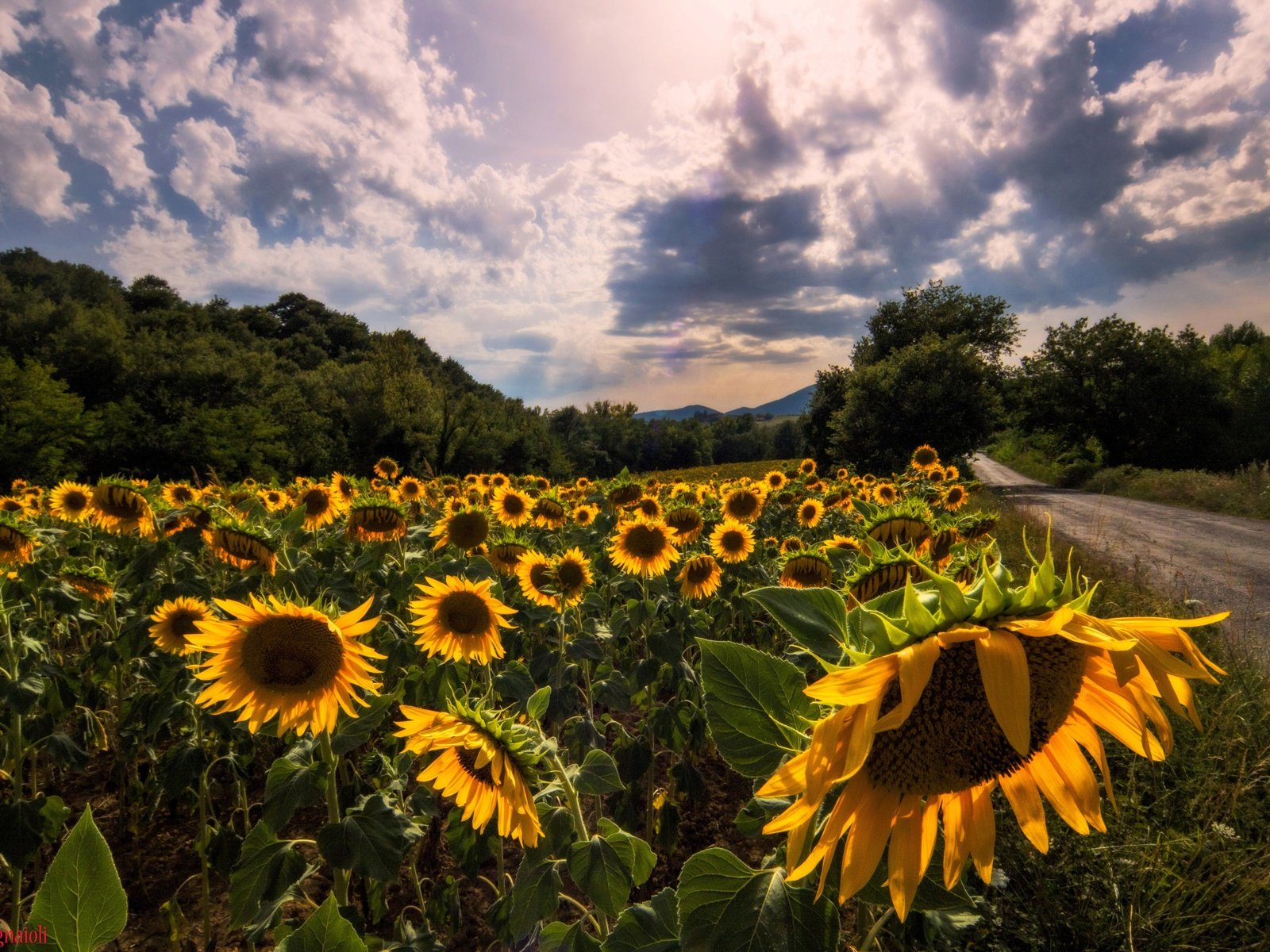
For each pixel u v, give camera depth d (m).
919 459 11.91
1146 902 2.94
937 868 1.17
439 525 4.82
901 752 0.97
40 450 35.03
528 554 4.17
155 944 3.08
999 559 0.99
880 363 47.88
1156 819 3.54
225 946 3.07
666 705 3.59
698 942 1.08
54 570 4.49
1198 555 13.45
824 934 1.08
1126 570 10.08
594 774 2.16
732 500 6.53
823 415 57.16
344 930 0.78
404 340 62.50
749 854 3.71
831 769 0.88
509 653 4.38
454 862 3.56
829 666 0.92
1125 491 30.06
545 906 1.89
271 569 3.72
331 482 7.00
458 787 1.77
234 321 99.12
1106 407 51.31
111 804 4.08
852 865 0.99
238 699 2.00
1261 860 3.07
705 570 4.70
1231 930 2.87
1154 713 1.00
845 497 7.93
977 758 0.97
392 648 3.70
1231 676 5.10
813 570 3.63
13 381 36.19
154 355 53.66
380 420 56.34
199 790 3.25
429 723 1.69
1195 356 50.78
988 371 46.12
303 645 1.99
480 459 61.09
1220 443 48.06
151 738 3.60
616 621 4.04
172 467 41.19
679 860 3.67
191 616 3.34
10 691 2.93
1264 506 21.00
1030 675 0.99
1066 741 1.05
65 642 5.94
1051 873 3.00
